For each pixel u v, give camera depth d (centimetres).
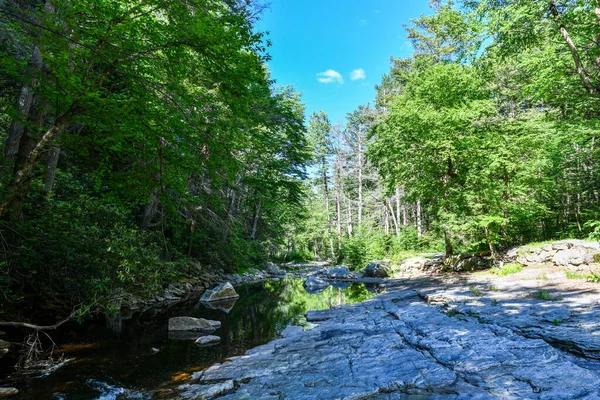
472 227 1527
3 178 713
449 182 1628
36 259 745
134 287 1033
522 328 626
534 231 1964
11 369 591
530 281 1132
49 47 545
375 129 1925
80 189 1109
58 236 755
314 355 637
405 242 2692
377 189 4044
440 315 844
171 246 1700
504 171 1466
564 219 1914
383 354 597
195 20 577
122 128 664
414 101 1711
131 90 677
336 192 4556
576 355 494
